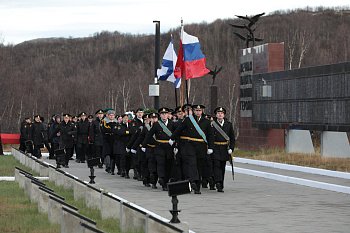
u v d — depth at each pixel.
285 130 44.84
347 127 36.31
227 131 26.62
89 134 41.19
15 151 48.66
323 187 27.84
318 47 134.62
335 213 20.47
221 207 21.75
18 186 27.28
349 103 36.06
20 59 170.62
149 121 29.62
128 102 132.50
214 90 52.78
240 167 37.81
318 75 39.16
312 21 152.88
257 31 146.12
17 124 131.00
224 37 153.38
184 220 18.98
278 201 23.42
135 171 32.09
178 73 36.53
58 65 167.38
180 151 25.97
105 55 173.88
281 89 43.53
